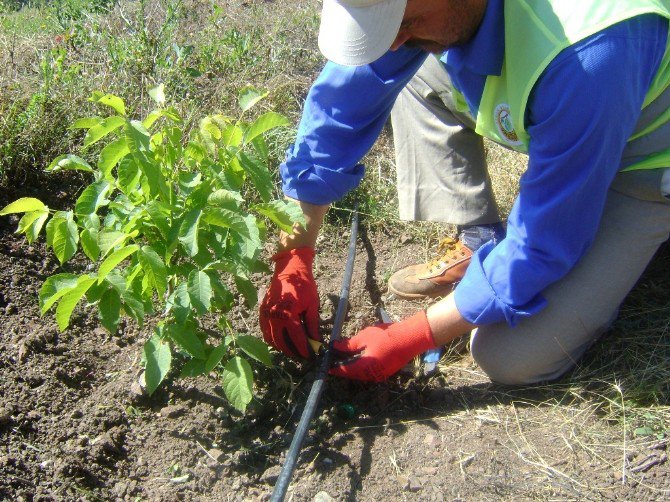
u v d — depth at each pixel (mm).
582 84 1141
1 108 1903
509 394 1524
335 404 1500
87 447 1343
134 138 1249
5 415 1339
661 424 1411
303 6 2748
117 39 2361
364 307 1764
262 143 1416
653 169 1368
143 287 1298
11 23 2588
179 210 1315
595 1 1143
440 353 1621
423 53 1431
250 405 1468
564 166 1225
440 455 1394
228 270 1291
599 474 1340
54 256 1766
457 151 1691
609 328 1600
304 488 1329
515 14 1184
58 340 1556
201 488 1329
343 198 2031
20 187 1872
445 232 1967
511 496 1315
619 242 1423
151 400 1471
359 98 1459
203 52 2266
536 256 1329
